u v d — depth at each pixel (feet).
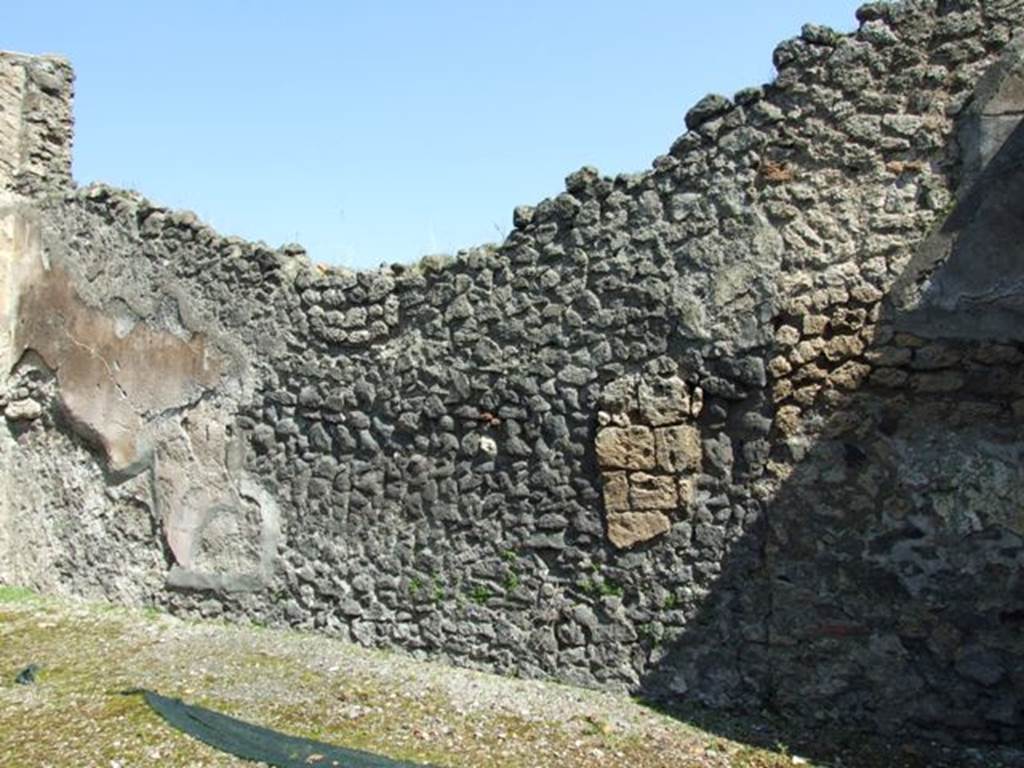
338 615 19.51
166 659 18.26
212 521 21.26
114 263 23.22
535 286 17.69
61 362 24.18
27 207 25.29
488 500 17.94
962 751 13.94
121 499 22.94
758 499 15.56
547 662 17.13
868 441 14.87
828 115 15.35
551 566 17.26
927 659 14.35
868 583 14.73
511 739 14.33
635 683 16.31
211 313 21.50
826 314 15.19
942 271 14.49
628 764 13.44
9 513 25.25
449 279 18.61
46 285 24.63
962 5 14.56
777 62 15.67
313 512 19.97
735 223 15.92
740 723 15.07
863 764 13.57
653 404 16.38
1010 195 14.10
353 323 19.65
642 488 16.42
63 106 26.35
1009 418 14.08
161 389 22.25
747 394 15.70
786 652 15.19
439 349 18.65
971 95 14.48
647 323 16.55
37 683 17.06
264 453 20.66
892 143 14.93
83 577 23.57
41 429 24.82
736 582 15.65
